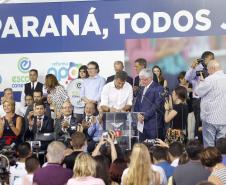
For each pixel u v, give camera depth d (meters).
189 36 24.69
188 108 23.33
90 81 24.05
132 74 25.02
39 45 25.56
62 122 20.92
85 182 12.74
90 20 25.20
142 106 21.42
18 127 21.25
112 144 16.22
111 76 23.92
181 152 15.09
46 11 25.47
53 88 23.48
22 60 25.67
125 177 12.87
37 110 21.50
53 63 25.50
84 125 20.53
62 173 13.47
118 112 19.42
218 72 20.14
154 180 13.05
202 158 13.32
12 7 25.67
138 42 24.94
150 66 24.91
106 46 25.16
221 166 13.23
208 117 20.11
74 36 25.33
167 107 20.94
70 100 24.22
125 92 21.42
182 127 21.30
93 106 20.92
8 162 15.80
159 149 14.99
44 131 21.44
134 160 12.77
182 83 24.44
